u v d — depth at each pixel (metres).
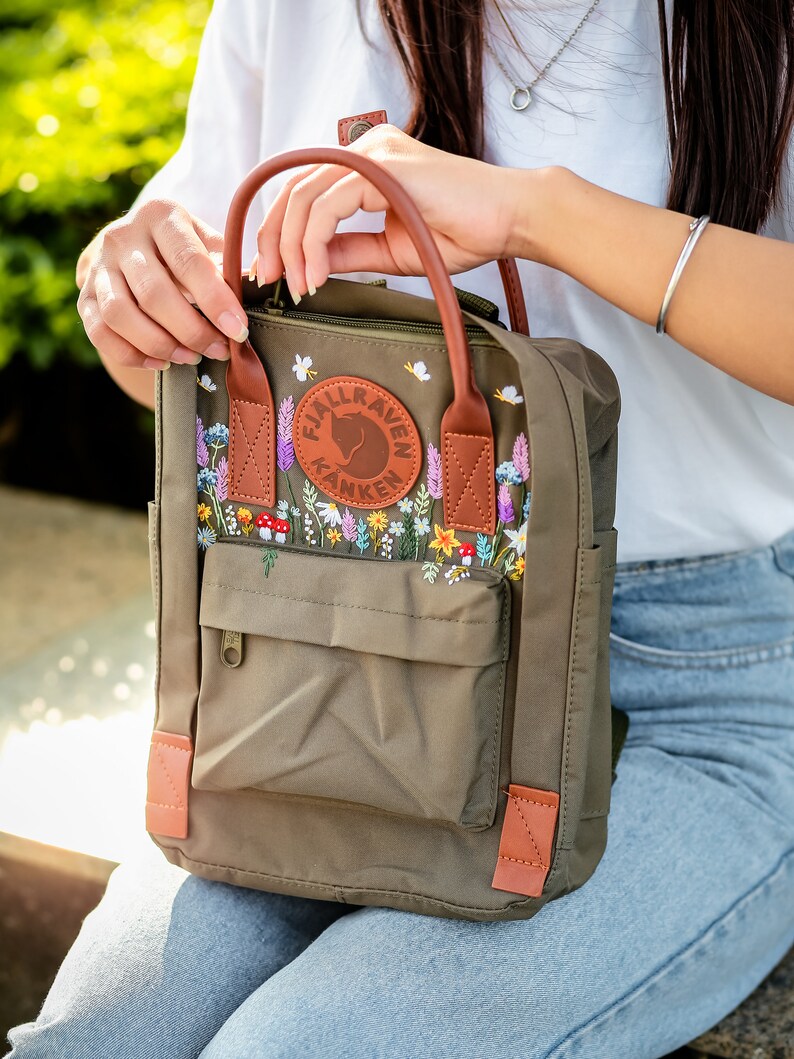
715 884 1.01
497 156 1.05
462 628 0.88
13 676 1.78
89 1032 0.96
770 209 0.98
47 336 2.44
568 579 0.87
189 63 2.37
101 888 1.42
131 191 2.34
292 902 1.09
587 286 0.94
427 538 0.93
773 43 0.92
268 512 0.98
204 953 1.00
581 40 1.00
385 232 0.95
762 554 1.09
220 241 1.00
